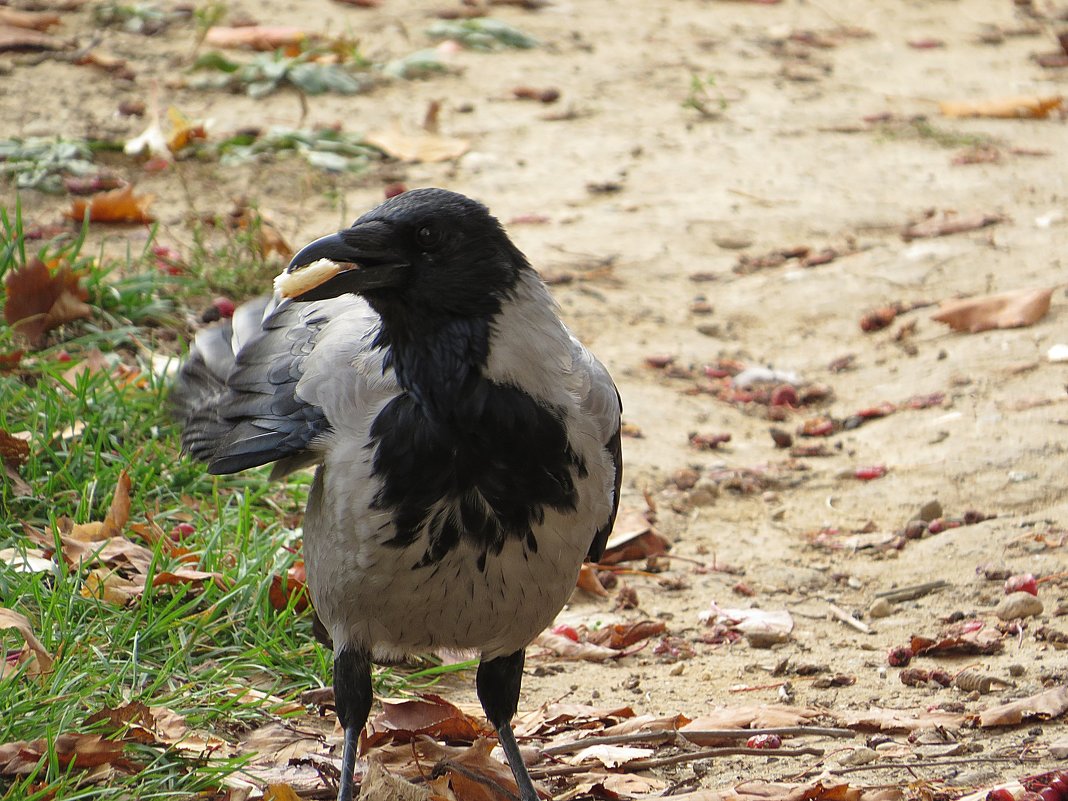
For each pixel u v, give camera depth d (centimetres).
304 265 658
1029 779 711
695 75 2002
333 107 1802
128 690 774
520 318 671
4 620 760
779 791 704
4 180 1459
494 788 732
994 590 971
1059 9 2469
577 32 2194
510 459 661
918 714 809
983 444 1162
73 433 990
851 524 1080
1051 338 1320
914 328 1373
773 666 890
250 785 712
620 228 1566
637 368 1306
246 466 737
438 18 2152
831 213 1619
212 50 1892
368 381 680
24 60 1778
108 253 1333
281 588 880
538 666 898
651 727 797
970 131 1889
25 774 669
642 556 1041
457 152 1697
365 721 718
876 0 2478
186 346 1158
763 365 1330
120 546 893
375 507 664
